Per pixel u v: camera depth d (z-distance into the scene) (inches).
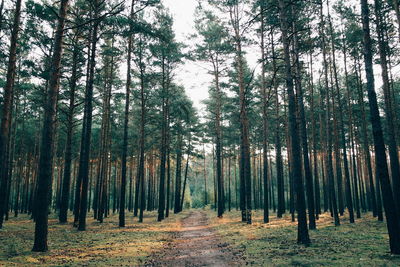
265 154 847.7
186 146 1592.0
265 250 402.0
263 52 861.8
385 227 611.8
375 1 636.7
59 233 578.6
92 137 1393.9
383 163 346.6
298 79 647.1
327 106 795.4
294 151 444.1
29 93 1043.3
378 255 323.6
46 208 406.6
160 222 949.2
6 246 402.6
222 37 976.9
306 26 714.2
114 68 967.0
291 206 810.8
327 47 869.8
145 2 479.2
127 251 418.9
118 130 1273.4
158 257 394.0
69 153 797.2
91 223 816.3
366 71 371.6
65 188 788.6
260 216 1101.1
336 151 965.2
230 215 1241.4
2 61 676.1
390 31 730.2
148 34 503.8
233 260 355.3
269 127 1275.8
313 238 486.0
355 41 796.0
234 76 1071.0
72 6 745.6
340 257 319.3
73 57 761.6
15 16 552.4
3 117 506.9
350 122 1013.2
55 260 340.2
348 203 761.0
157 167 2081.7
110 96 946.1
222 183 1556.3
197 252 433.4
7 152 656.4
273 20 647.8
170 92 1141.1
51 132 421.4
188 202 2536.9
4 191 640.4
